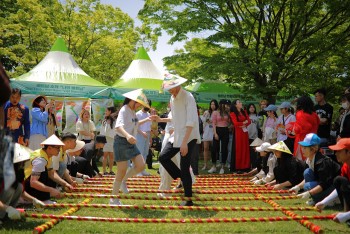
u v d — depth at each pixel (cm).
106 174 1087
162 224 521
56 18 2342
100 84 1542
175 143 639
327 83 1502
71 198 699
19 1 2075
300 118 786
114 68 2659
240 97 1628
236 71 1402
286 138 952
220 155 1173
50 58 1531
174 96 638
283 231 490
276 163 838
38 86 1391
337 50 1510
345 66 1574
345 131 714
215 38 1505
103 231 482
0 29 2059
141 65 1639
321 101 873
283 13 1541
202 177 1029
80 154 963
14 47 2120
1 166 280
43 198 628
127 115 641
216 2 1483
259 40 1559
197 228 502
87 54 2491
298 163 743
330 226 508
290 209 571
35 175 609
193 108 629
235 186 859
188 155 635
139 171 654
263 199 667
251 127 1172
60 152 729
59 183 696
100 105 1483
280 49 1544
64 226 496
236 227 509
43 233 457
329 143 857
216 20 1571
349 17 1517
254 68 1408
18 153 486
